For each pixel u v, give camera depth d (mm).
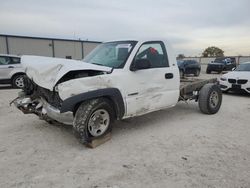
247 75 9250
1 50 24891
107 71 4094
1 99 8523
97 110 3973
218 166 3357
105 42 5480
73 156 3682
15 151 3863
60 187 2840
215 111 6305
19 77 11742
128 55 4453
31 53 27141
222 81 9906
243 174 3139
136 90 4488
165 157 3648
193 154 3756
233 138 4480
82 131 3807
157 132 4801
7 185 2873
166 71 5074
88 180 2994
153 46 4977
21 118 5844
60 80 3725
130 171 3219
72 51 30703
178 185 2881
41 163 3447
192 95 6266
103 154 3754
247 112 6590
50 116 4164
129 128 5047
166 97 5145
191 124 5359
